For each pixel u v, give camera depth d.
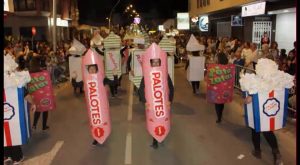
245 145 7.98
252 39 22.38
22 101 6.54
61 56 19.23
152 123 7.55
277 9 18.28
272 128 6.50
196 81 14.35
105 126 7.97
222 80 9.41
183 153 7.57
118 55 13.92
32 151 7.91
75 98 14.17
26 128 6.73
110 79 13.87
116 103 12.88
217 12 30.59
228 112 11.05
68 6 48.34
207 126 9.55
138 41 11.69
